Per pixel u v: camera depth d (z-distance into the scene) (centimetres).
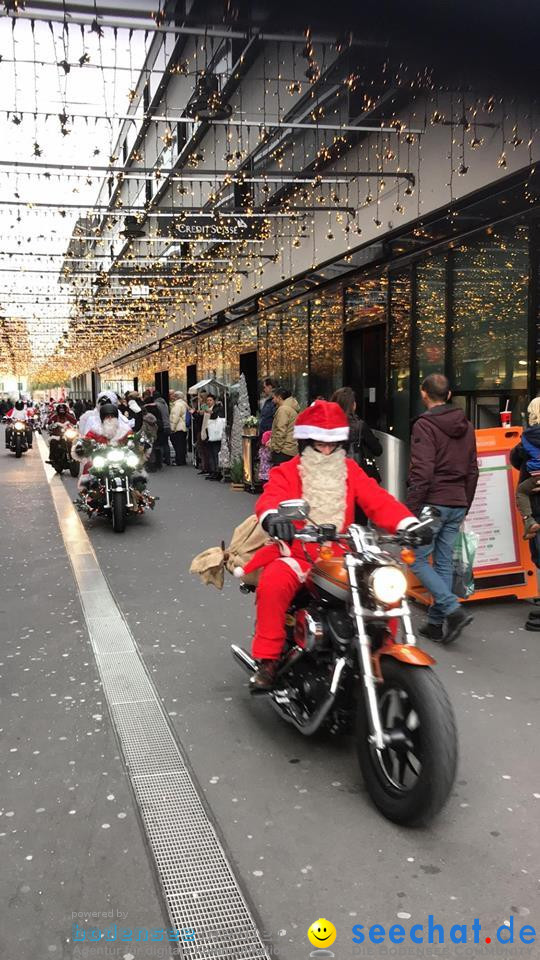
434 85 837
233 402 1456
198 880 274
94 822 312
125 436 1034
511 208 860
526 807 320
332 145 1164
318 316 1517
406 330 1146
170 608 621
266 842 297
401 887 270
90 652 518
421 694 296
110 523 1059
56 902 262
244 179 1078
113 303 2362
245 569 407
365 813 318
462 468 538
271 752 372
